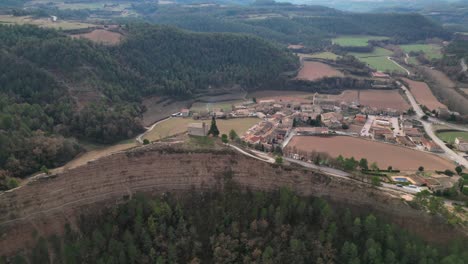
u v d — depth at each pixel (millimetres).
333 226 135875
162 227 139625
